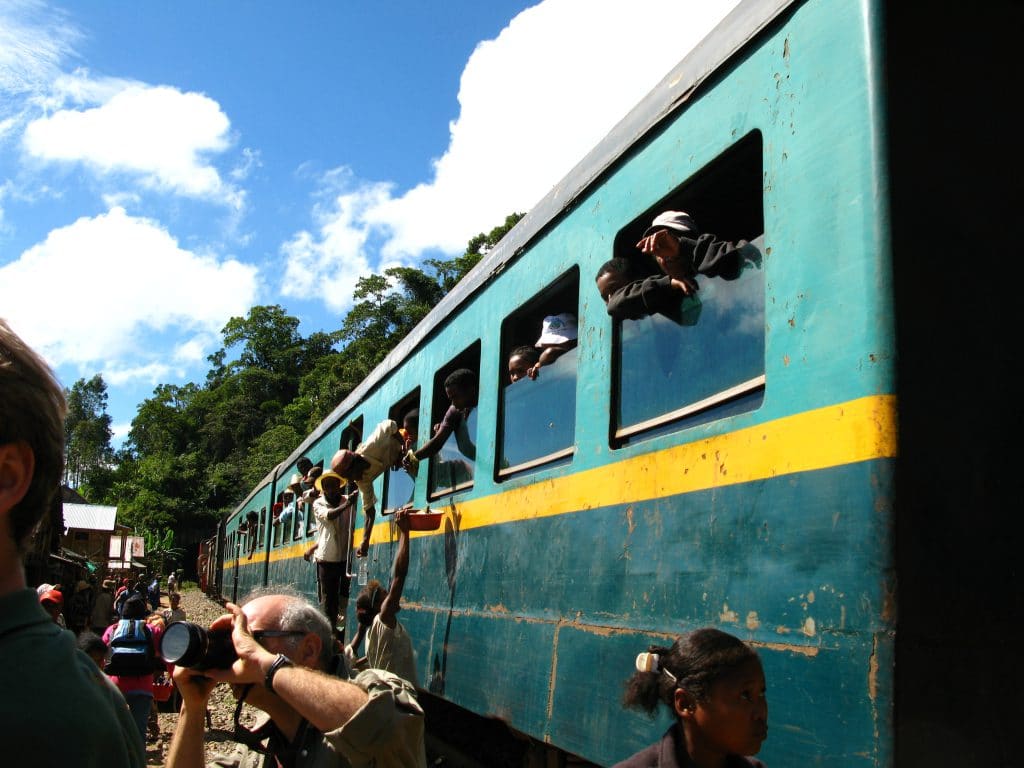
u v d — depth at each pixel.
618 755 3.72
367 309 54.12
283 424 61.50
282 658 2.10
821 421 2.77
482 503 5.69
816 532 2.73
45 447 1.41
